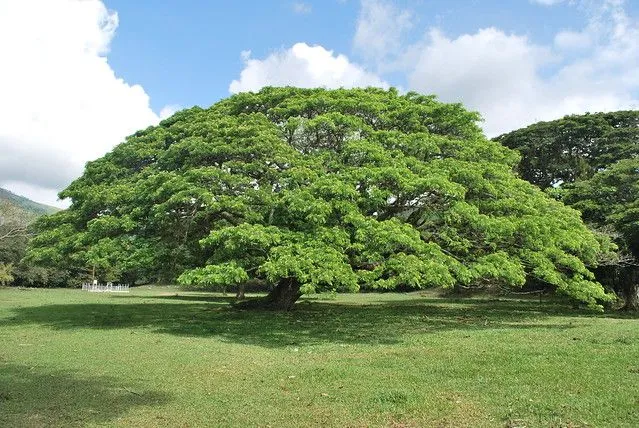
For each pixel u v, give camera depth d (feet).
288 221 50.01
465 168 53.06
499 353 35.42
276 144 53.83
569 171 123.85
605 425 19.67
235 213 52.29
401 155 53.06
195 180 49.96
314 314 67.92
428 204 53.98
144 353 36.09
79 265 61.05
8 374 29.01
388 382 26.96
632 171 87.86
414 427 19.85
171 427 19.77
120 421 20.42
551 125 125.59
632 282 82.12
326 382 27.04
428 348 38.55
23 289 149.07
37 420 20.36
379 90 69.41
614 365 30.45
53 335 45.91
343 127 56.08
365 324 56.39
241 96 65.00
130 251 52.85
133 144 65.26
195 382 27.14
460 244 53.83
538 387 25.50
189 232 57.62
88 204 57.82
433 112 61.67
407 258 44.32
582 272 53.57
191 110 70.38
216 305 86.43
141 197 51.90
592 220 88.28
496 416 21.01
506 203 53.47
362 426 19.98
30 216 165.07
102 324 55.31
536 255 51.16
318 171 50.72
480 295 122.52
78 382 27.02
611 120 124.47
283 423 20.30
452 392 24.75
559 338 43.01
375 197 47.80
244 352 36.83
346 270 42.91
